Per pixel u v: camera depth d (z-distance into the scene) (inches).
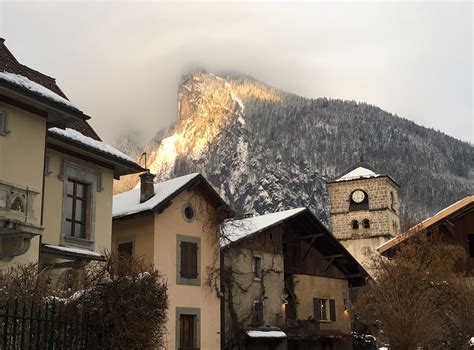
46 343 389.7
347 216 3467.0
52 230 809.5
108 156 896.9
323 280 1574.8
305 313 1491.1
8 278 445.7
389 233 3363.7
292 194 7726.4
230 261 1278.3
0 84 665.0
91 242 864.9
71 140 837.2
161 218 1112.8
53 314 396.8
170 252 1114.1
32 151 719.7
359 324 1728.6
